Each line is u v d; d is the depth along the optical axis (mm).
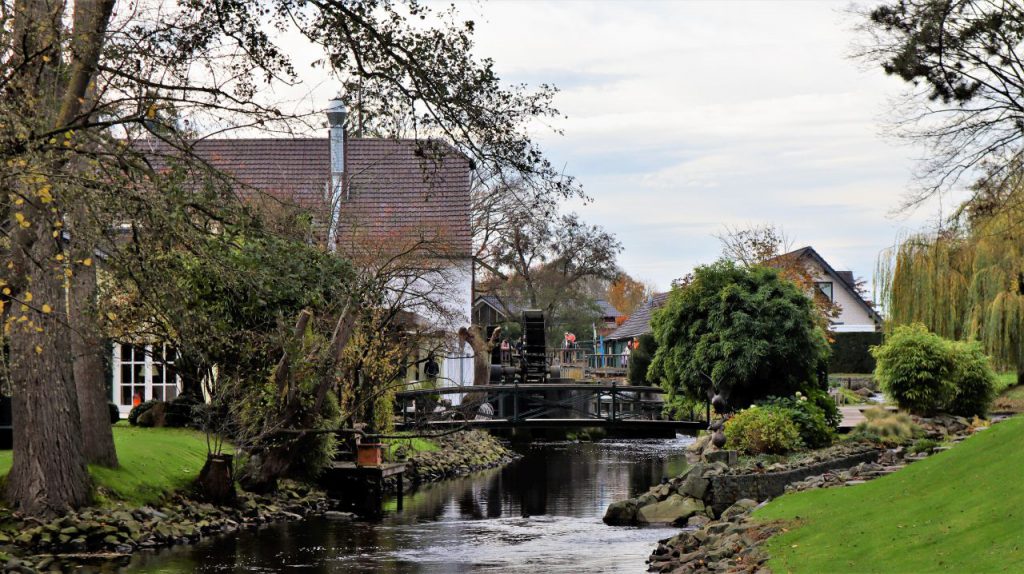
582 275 68000
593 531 18547
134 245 12594
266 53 14422
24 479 15727
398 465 23672
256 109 13281
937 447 19344
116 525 16000
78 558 14828
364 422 24656
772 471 20266
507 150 15250
